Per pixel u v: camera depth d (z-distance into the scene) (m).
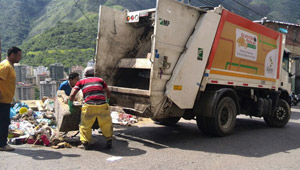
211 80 6.64
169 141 6.32
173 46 5.87
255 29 7.91
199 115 6.73
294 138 7.40
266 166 4.83
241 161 5.04
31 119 6.93
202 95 6.68
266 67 8.55
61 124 5.41
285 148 6.22
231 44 7.12
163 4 5.58
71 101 5.31
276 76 9.03
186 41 6.14
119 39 6.88
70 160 4.58
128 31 7.02
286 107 9.37
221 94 6.62
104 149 5.33
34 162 4.39
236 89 7.79
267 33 8.45
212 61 6.60
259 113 8.40
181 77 5.99
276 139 7.11
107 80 6.80
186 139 6.59
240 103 8.28
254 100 8.36
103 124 5.26
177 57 6.01
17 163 4.32
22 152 4.88
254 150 5.86
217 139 6.70
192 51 6.12
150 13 6.54
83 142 5.18
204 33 6.33
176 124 8.55
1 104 4.76
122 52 6.98
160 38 5.61
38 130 5.59
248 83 7.86
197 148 5.80
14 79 4.85
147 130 7.43
